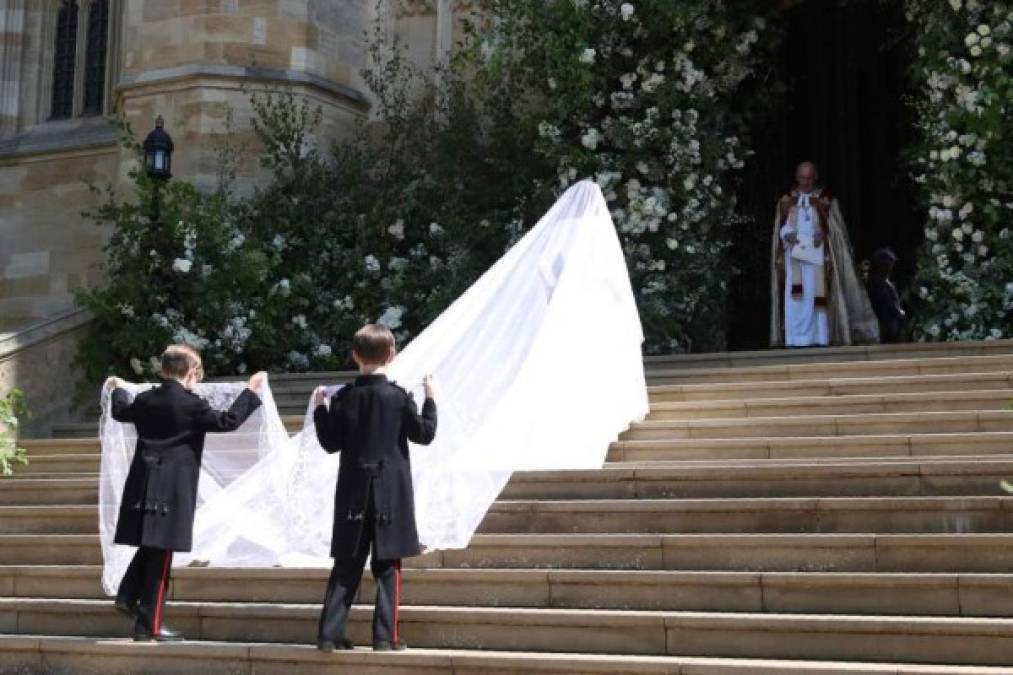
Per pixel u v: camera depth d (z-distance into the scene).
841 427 10.01
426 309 16.34
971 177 14.62
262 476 8.71
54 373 15.12
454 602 8.02
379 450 7.32
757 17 16.97
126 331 15.51
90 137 21.00
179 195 16.23
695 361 13.78
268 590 8.55
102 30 22.00
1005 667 6.43
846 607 7.16
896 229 18.64
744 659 6.86
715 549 7.84
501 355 9.83
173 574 8.79
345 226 17.38
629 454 10.19
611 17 16.45
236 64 18.47
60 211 21.16
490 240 16.86
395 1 19.77
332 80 19.12
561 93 16.59
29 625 8.80
